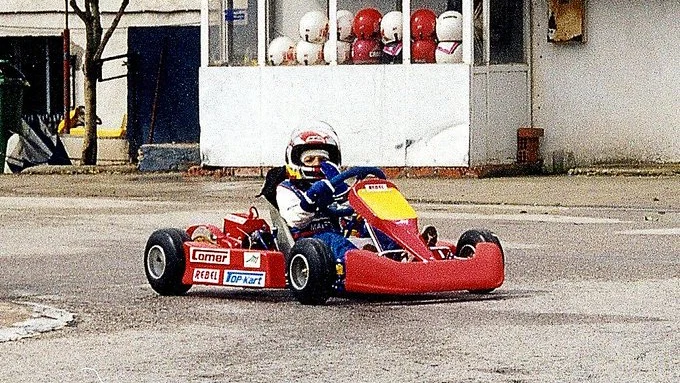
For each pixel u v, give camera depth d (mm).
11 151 30062
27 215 20375
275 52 25906
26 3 32281
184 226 18719
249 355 10242
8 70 29984
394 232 12516
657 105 25625
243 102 25922
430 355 10117
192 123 30609
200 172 26250
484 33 25016
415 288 12117
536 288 13258
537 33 26094
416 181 24312
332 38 25453
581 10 25688
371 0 25531
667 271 14273
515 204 20984
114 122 31625
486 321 11469
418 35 24938
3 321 11758
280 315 11984
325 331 11164
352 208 12953
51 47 32688
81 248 16766
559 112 26062
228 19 26047
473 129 24703
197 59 30547
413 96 24906
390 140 25094
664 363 9750
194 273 13172
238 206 21297
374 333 11023
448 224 18625
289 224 12953
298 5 26031
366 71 25156
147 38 30797
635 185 23062
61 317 11953
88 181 25859
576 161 26031
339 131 25359
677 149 25578
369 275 12133
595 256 15438
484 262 12531
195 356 10234
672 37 25453
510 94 25719
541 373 9477
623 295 12766
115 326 11562
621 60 25766
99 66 29500
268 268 12578
